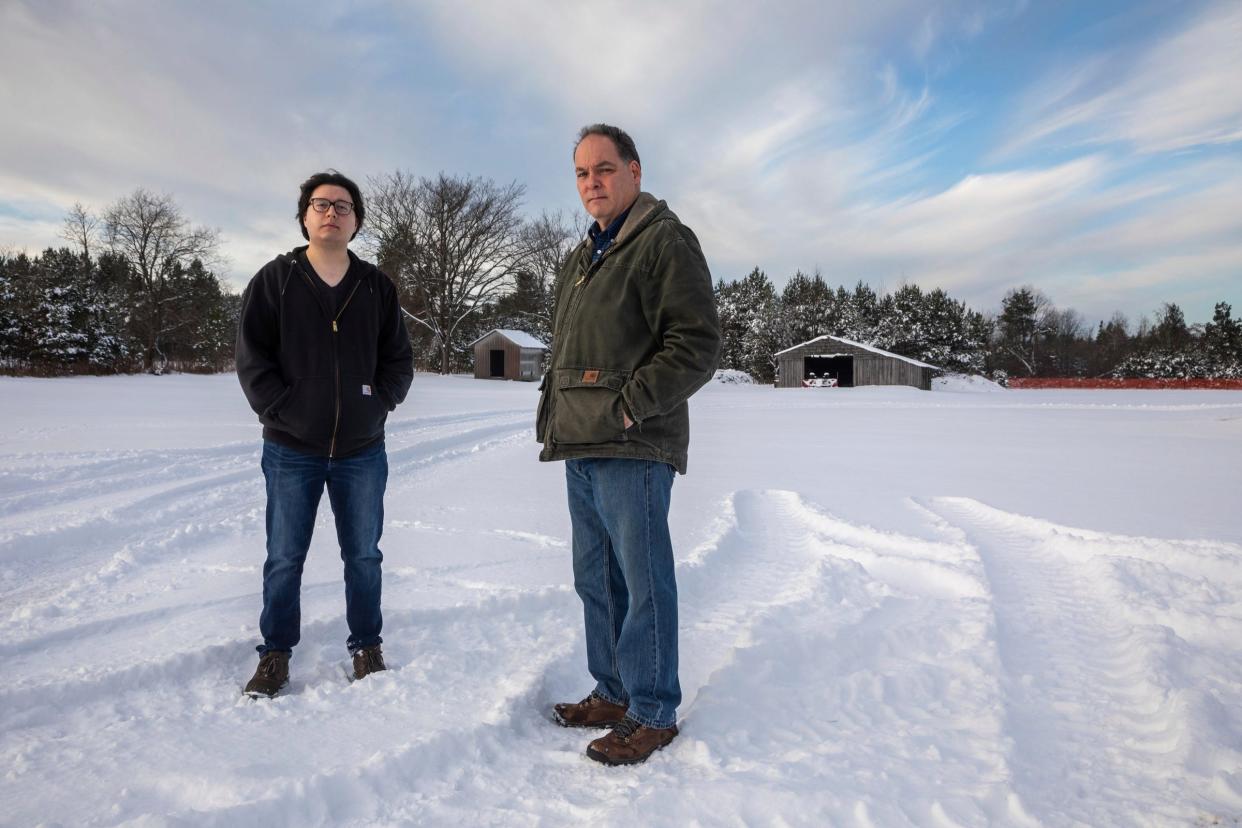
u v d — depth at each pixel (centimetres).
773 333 4997
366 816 187
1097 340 8650
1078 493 672
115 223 4106
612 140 238
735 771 203
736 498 644
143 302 4147
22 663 282
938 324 5178
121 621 327
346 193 289
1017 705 245
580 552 253
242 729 231
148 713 247
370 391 288
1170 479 768
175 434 980
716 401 2622
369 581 286
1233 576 397
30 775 202
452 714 242
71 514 528
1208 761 202
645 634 226
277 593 274
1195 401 2706
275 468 280
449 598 358
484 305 4928
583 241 260
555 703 264
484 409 1708
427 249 4541
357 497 285
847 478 766
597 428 227
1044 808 183
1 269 3272
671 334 221
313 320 280
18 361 2955
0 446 837
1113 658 286
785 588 388
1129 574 387
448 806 191
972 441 1198
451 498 636
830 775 197
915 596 374
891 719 234
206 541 486
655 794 189
